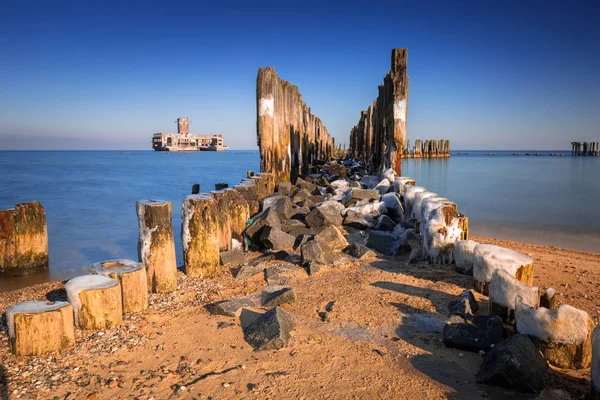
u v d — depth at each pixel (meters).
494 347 4.09
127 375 4.07
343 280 6.89
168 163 68.69
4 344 4.72
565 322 4.00
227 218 9.12
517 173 41.84
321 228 10.21
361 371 4.11
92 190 26.23
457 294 6.09
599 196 22.70
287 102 17.69
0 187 27.55
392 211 11.43
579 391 3.67
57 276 9.41
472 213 17.33
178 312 5.73
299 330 5.04
